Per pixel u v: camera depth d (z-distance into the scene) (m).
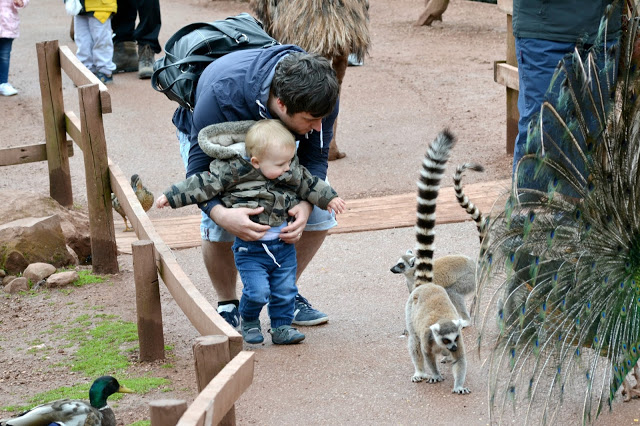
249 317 4.63
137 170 8.66
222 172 4.16
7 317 5.28
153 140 9.66
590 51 3.91
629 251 3.70
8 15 11.19
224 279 4.82
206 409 2.25
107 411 3.65
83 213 7.35
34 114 10.55
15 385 4.27
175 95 4.41
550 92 4.05
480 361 4.43
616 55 3.93
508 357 3.71
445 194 7.36
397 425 3.80
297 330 4.86
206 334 3.16
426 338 4.14
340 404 4.02
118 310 5.30
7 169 8.79
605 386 3.66
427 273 4.84
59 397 4.01
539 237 3.60
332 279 5.76
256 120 4.12
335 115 4.34
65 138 7.11
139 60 12.29
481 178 7.86
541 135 3.43
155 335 4.49
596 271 3.62
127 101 11.22
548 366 3.54
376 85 11.74
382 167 8.45
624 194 3.71
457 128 9.64
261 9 8.02
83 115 5.65
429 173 4.79
